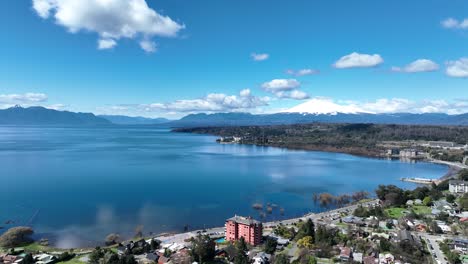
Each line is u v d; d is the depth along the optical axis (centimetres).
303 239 14575
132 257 12481
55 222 18325
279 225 17725
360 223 17462
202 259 12988
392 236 15375
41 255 13425
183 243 14875
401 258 13075
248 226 14988
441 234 16138
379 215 18850
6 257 13175
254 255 13525
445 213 18662
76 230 17175
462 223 17450
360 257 13088
